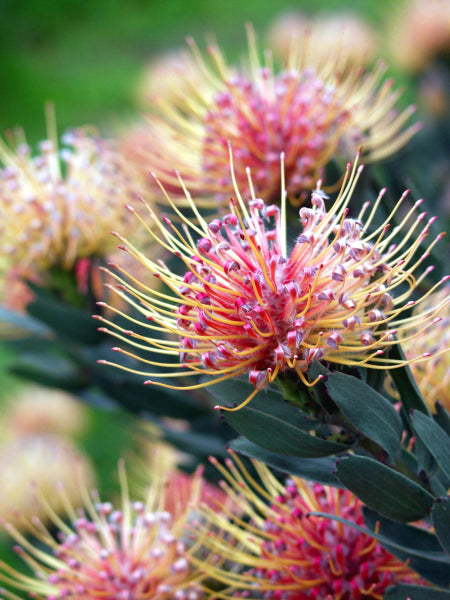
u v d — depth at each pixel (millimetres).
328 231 487
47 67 2254
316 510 545
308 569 537
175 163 634
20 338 713
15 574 601
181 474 675
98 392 717
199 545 580
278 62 1227
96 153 711
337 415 492
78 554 604
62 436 1157
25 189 671
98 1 2535
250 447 504
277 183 610
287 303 480
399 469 503
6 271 697
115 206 666
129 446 857
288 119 615
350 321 475
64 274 676
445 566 498
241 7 2217
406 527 502
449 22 1060
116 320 636
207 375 502
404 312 541
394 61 1131
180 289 483
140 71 2076
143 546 596
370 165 573
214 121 621
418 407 500
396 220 557
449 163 960
